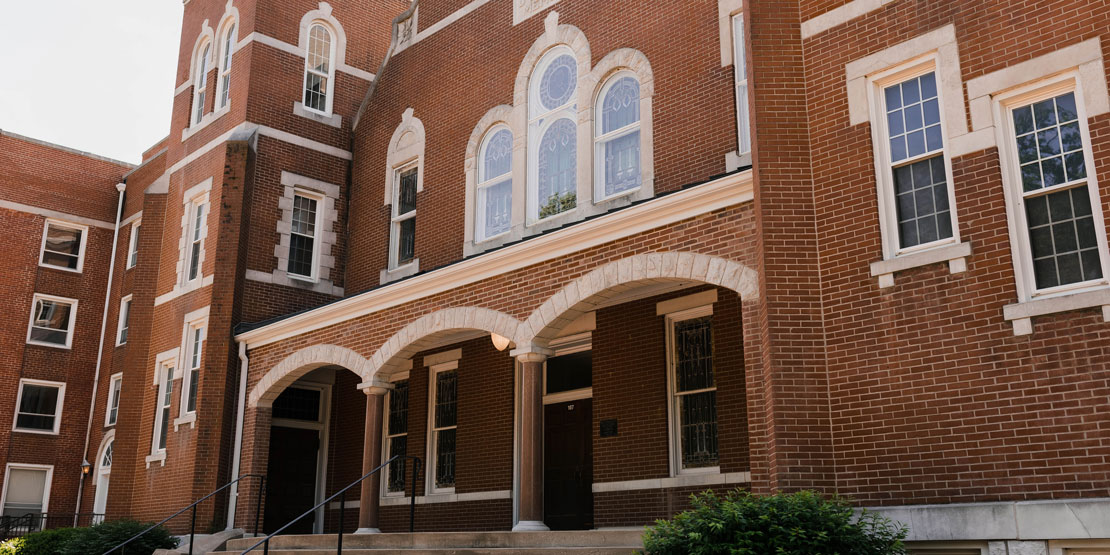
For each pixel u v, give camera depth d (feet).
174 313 67.15
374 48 75.20
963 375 29.55
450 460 57.72
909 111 33.12
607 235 40.22
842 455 31.55
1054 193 29.43
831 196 33.86
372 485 49.78
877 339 31.63
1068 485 26.94
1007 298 29.14
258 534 56.49
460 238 58.29
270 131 66.90
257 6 68.74
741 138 45.32
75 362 95.14
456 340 57.98
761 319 33.81
